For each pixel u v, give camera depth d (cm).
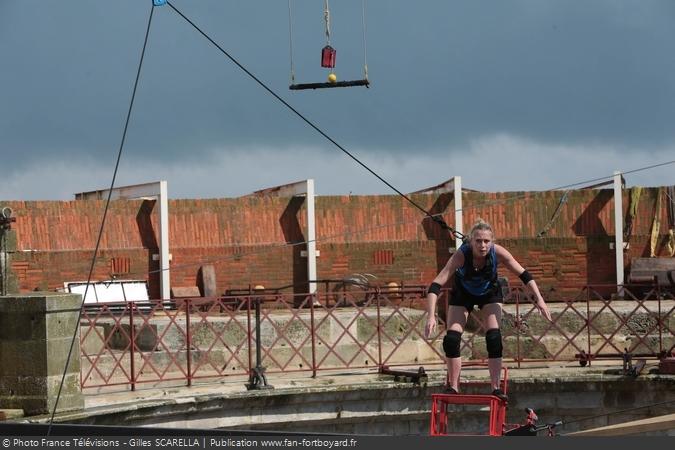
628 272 3584
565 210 3625
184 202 3497
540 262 3597
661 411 2516
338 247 3550
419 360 2925
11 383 2244
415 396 2530
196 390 2461
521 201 3622
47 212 3359
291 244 3444
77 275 3353
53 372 2233
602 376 2541
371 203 3600
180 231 3481
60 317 2252
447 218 3588
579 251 3597
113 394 2423
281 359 2812
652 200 3616
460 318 1516
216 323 2814
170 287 3428
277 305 3481
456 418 2523
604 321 2931
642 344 2861
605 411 2550
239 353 2788
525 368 2670
